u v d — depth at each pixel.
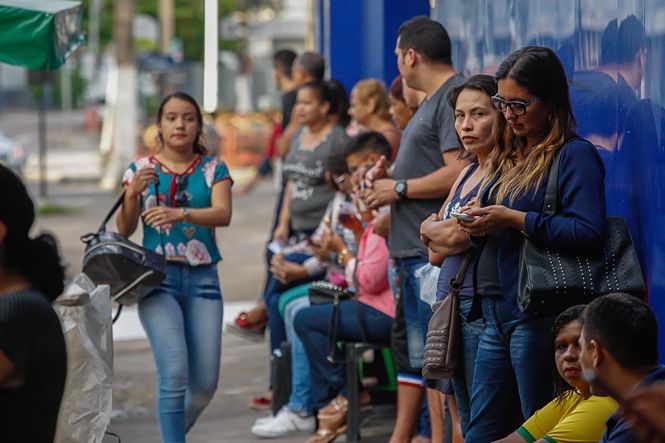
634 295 6.65
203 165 9.99
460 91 7.68
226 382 13.88
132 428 11.84
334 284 10.77
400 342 9.59
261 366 14.66
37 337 5.09
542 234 6.69
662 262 6.64
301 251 12.48
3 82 113.88
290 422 11.27
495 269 7.16
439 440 9.28
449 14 14.19
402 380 9.60
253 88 83.44
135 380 13.91
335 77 19.91
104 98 89.69
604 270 6.71
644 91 7.00
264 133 51.06
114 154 42.03
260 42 81.88
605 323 5.39
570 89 8.82
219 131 51.91
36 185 46.25
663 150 6.61
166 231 9.80
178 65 58.56
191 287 9.85
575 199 6.74
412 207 9.04
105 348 8.09
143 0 86.94
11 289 5.29
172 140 9.88
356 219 10.65
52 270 5.38
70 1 11.39
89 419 7.77
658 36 6.70
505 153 7.16
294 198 12.69
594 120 8.21
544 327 6.92
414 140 9.09
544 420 6.73
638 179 7.14
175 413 9.55
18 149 50.38
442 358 7.37
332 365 10.70
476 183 7.59
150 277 9.28
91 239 9.28
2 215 5.22
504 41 10.91
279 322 12.41
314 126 12.62
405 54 9.16
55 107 113.25
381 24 16.53
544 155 6.87
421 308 8.80
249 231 29.86
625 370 5.39
